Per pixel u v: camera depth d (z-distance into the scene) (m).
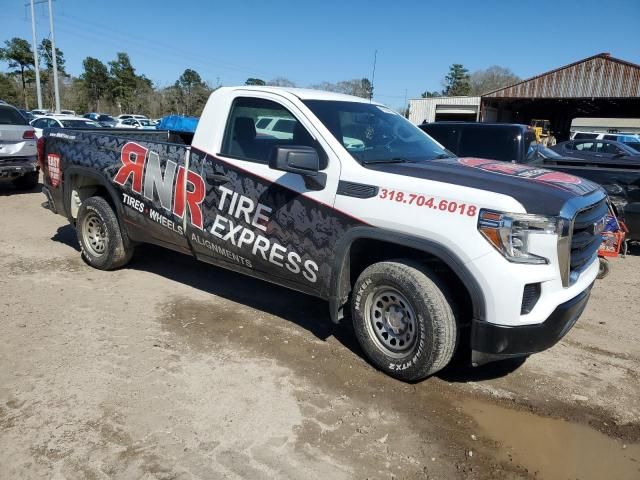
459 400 3.45
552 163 8.20
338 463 2.78
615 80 27.73
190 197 4.45
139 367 3.66
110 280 5.41
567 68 28.91
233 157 4.19
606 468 2.86
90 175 5.31
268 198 3.95
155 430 2.98
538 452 2.97
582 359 4.13
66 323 4.33
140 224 5.02
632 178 7.24
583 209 3.23
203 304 4.88
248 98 4.22
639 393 3.64
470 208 3.11
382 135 4.16
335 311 3.76
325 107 4.03
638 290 5.98
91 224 5.63
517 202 3.04
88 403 3.21
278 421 3.12
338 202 3.60
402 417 3.22
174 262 6.10
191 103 68.69
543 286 3.09
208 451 2.82
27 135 10.17
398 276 3.42
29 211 8.74
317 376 3.66
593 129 62.97
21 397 3.24
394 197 3.37
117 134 6.07
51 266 5.79
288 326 4.47
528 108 36.84
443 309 3.31
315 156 3.52
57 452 2.77
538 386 3.68
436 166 3.69
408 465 2.80
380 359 3.66
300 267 3.87
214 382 3.51
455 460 2.87
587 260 3.63
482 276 3.07
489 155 8.48
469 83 101.38
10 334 4.08
